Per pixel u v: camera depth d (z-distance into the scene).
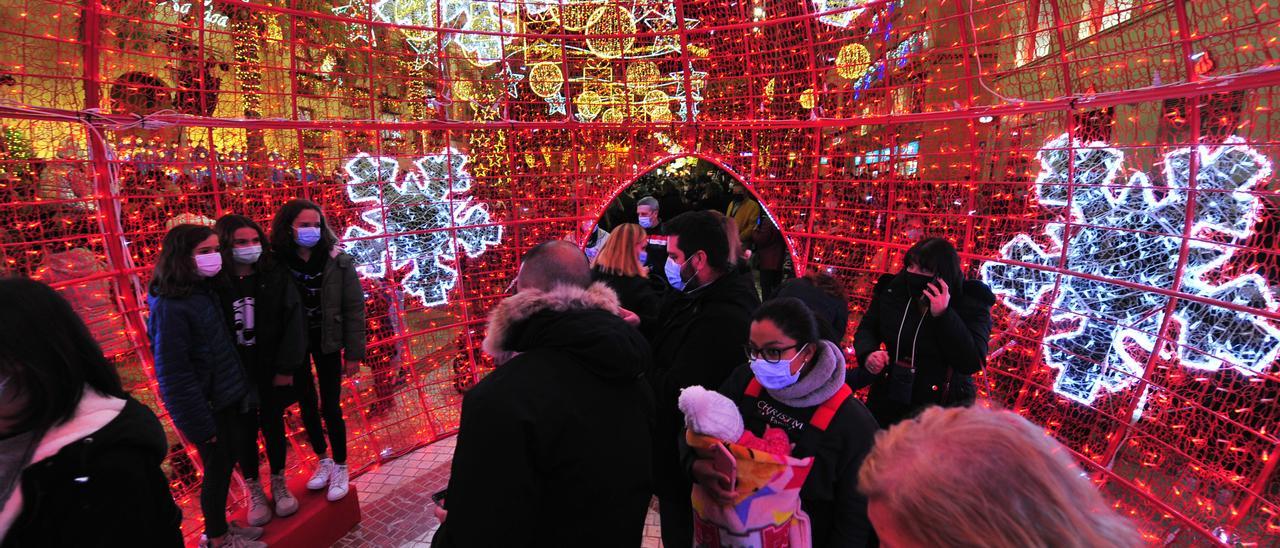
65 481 1.18
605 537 1.39
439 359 4.65
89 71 2.76
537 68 4.55
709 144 4.99
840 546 1.67
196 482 3.30
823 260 4.79
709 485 1.58
